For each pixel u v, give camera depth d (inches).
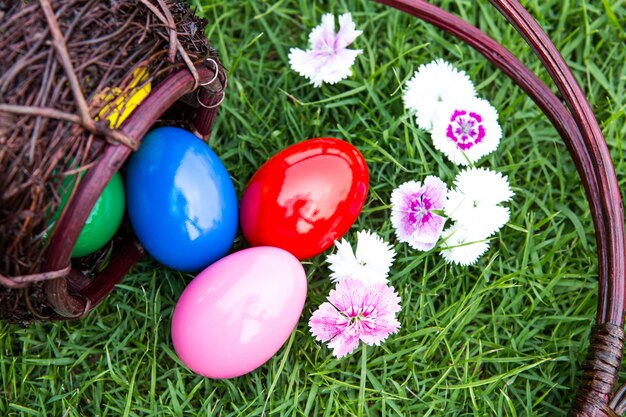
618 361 17.0
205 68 16.2
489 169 19.5
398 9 19.0
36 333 18.6
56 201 14.8
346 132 19.3
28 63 14.4
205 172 16.9
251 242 17.8
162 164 16.7
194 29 16.1
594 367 17.1
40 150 14.5
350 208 17.4
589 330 18.9
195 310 16.7
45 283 15.4
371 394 18.6
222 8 20.2
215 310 16.6
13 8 14.9
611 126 19.7
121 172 17.6
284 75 19.6
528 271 19.1
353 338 17.8
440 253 18.8
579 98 17.7
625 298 17.2
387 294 18.0
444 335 18.5
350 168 17.3
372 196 19.1
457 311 18.7
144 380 18.6
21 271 15.0
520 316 19.0
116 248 18.5
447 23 18.7
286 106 19.4
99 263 18.3
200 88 16.9
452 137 18.9
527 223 19.1
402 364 18.6
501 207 18.7
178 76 15.5
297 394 18.2
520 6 17.9
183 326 16.8
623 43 20.1
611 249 17.4
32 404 18.3
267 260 16.8
